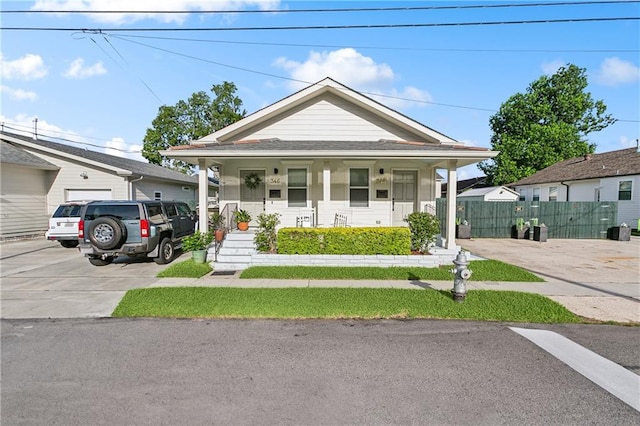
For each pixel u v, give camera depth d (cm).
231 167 1141
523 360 372
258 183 1142
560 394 304
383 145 1020
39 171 1541
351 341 425
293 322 494
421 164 1156
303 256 865
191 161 1046
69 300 598
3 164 1378
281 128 1145
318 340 428
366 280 734
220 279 741
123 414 272
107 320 503
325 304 564
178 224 1089
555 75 3288
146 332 455
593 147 3375
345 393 304
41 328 470
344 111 1141
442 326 479
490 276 770
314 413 274
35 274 803
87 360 371
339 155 903
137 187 1734
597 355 386
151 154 3566
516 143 3206
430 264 858
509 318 510
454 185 959
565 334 450
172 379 330
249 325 482
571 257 1077
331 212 1136
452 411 277
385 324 487
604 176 1964
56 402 289
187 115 3662
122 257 1040
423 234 920
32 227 1505
